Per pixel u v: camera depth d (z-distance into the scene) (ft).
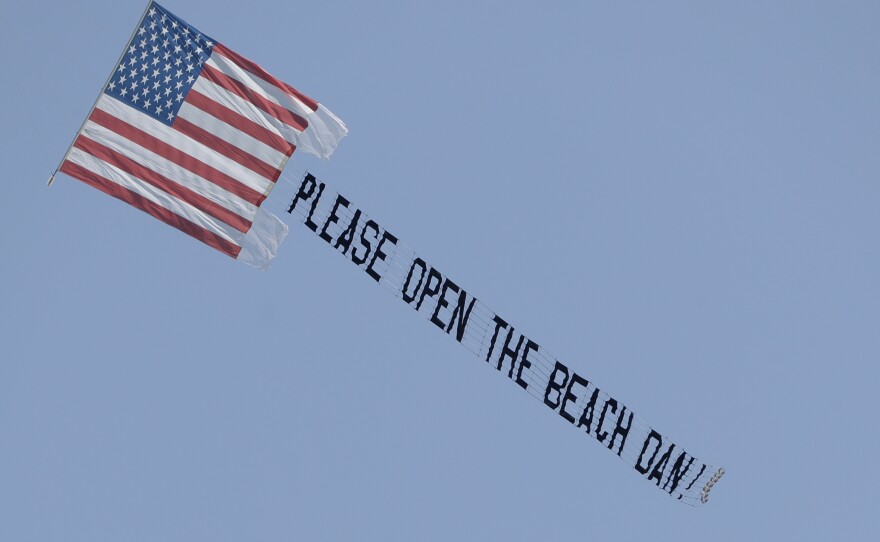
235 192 302.45
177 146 300.81
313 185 306.96
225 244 301.84
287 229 306.14
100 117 297.74
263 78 306.14
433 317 313.53
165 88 301.63
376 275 308.60
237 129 303.89
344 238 307.78
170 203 299.38
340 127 307.99
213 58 304.91
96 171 296.92
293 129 305.94
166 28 303.07
